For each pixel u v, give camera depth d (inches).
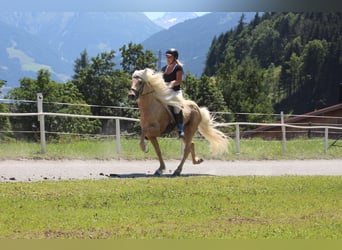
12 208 320.5
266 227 293.9
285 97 4488.2
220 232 281.9
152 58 2123.5
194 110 502.0
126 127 1589.6
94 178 439.8
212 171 526.0
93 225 289.7
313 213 329.1
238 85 3361.2
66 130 1341.0
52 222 293.6
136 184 403.2
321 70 4436.5
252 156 665.6
